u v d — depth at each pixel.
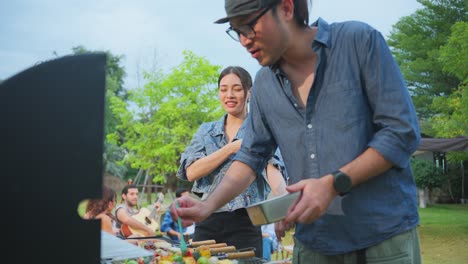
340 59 1.33
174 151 11.90
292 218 1.10
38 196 0.73
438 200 19.56
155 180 12.71
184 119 12.10
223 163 2.36
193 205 1.45
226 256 1.90
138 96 12.27
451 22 19.92
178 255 1.86
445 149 9.19
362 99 1.33
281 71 1.42
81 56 0.75
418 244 1.36
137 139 12.71
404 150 1.23
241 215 2.28
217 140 2.47
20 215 0.73
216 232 2.29
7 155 0.72
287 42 1.29
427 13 20.66
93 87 0.75
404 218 1.31
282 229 1.56
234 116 2.49
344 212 1.32
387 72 1.28
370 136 1.33
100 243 0.76
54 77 0.74
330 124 1.34
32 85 0.73
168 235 4.30
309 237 1.42
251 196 2.29
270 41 1.26
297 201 1.12
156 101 12.14
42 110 0.73
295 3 1.31
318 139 1.36
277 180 2.23
